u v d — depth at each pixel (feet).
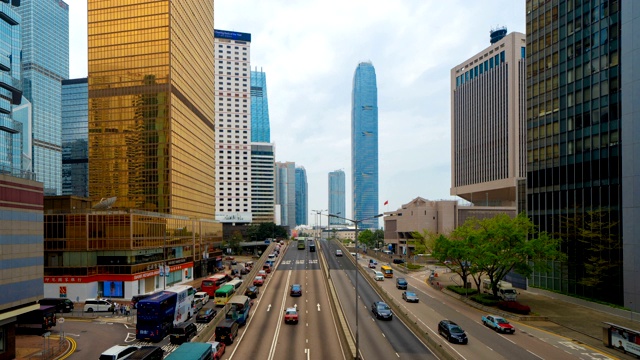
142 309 150.30
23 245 138.92
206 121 454.40
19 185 138.00
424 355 130.62
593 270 200.23
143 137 343.05
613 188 194.59
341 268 344.49
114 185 343.46
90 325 175.42
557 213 230.89
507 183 494.59
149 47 346.74
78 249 238.27
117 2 353.10
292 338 151.74
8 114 324.80
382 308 184.75
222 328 143.43
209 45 474.08
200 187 425.69
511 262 199.62
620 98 192.24
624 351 133.49
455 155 633.20
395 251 572.92
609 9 200.03
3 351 128.36
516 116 488.85
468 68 599.57
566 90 226.99
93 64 352.28
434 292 257.55
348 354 130.21
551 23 240.73
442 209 481.46
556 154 232.94
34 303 145.59
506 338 150.30
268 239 575.38
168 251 306.35
